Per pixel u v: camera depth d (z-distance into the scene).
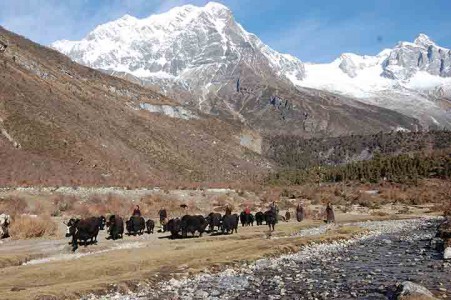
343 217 54.53
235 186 84.81
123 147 116.69
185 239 33.03
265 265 23.81
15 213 38.31
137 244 30.41
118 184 73.25
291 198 79.31
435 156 127.25
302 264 24.16
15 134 88.56
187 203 57.00
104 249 28.44
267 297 17.09
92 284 18.77
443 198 80.69
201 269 22.25
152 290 18.59
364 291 17.61
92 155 98.00
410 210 65.38
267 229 40.25
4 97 98.31
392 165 120.38
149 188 64.38
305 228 41.50
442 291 17.25
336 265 23.72
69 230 33.69
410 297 15.36
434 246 29.39
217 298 17.06
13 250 27.17
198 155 147.50
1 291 17.70
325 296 16.97
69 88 139.00
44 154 87.38
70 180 71.69
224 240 32.53
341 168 130.00
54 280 20.19
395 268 22.48
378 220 51.41
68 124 106.19
